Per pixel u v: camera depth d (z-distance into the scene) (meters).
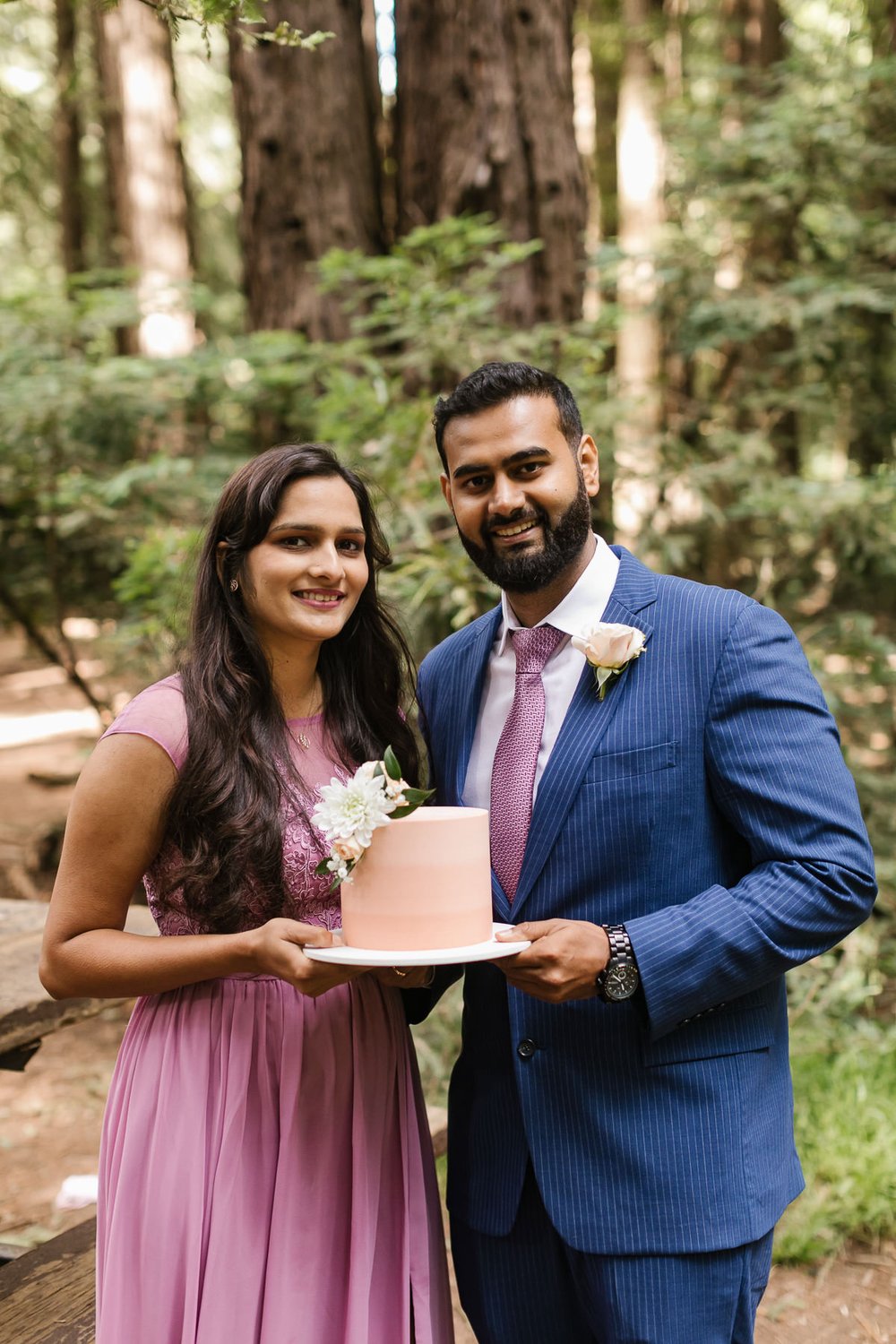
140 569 4.12
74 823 1.75
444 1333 1.88
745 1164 1.73
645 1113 1.73
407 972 1.83
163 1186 1.74
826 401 6.10
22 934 3.18
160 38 7.82
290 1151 1.76
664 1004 1.64
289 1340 1.72
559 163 4.79
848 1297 2.95
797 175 5.60
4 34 11.62
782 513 4.83
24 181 11.40
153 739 1.75
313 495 1.83
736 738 1.70
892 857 4.55
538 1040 1.79
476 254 4.19
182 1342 1.70
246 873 1.76
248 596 1.86
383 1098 1.86
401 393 4.39
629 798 1.73
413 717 2.69
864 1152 3.31
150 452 5.60
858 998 4.11
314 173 5.11
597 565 1.90
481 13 4.68
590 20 10.19
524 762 1.86
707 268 5.77
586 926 1.64
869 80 5.43
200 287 5.90
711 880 1.77
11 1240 3.22
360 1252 1.77
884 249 5.54
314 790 1.87
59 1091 4.32
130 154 7.85
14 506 5.59
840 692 4.73
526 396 1.81
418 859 1.55
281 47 5.06
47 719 10.15
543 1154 1.77
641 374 7.51
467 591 3.82
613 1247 1.71
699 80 8.74
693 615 1.78
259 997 1.80
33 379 5.00
